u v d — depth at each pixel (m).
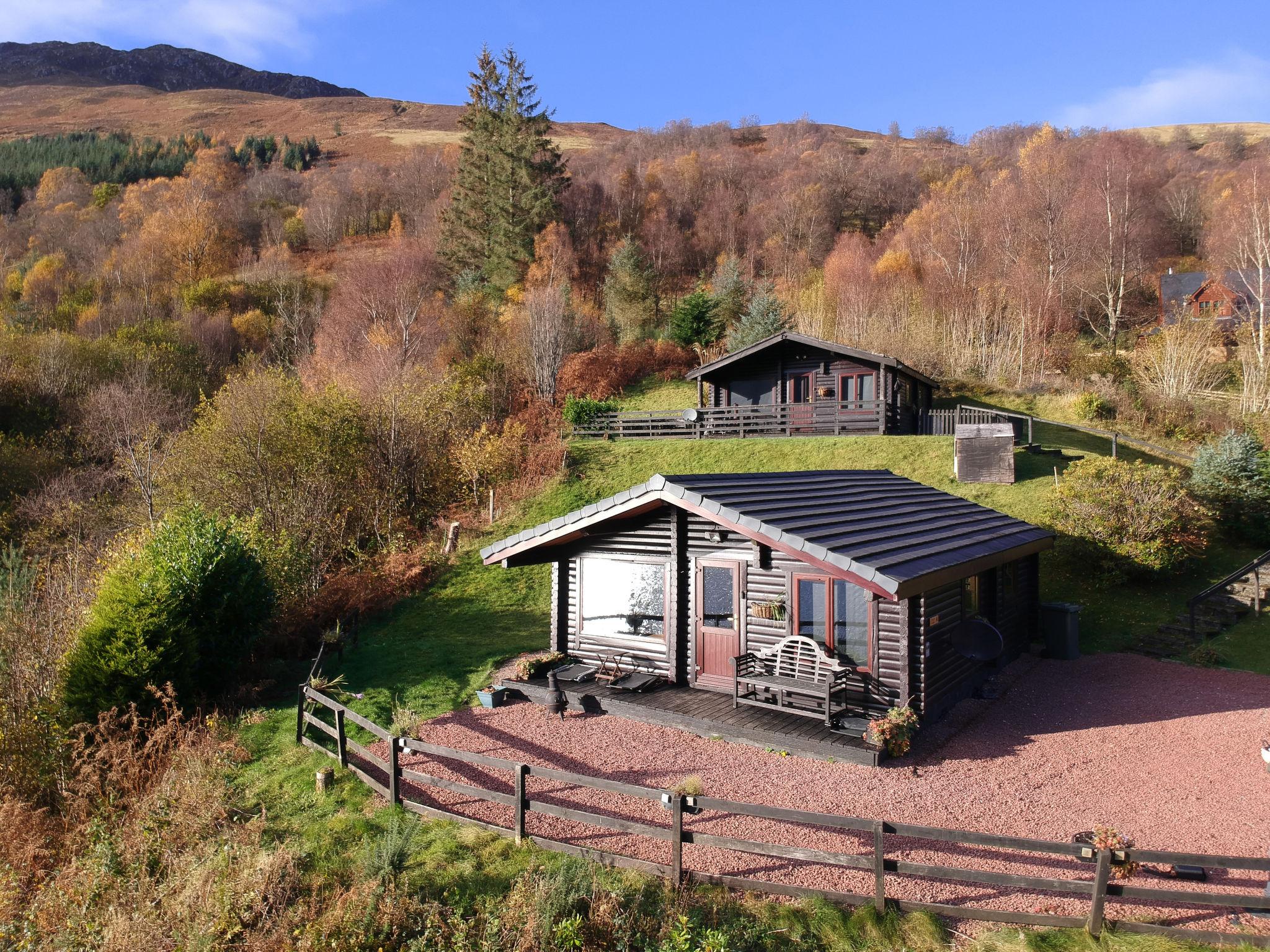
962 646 12.30
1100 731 11.34
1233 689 13.01
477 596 20.39
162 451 26.88
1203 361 33.38
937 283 48.72
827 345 27.97
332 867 8.20
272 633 16.30
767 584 12.21
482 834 8.59
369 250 70.25
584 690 12.75
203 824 9.16
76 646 12.88
